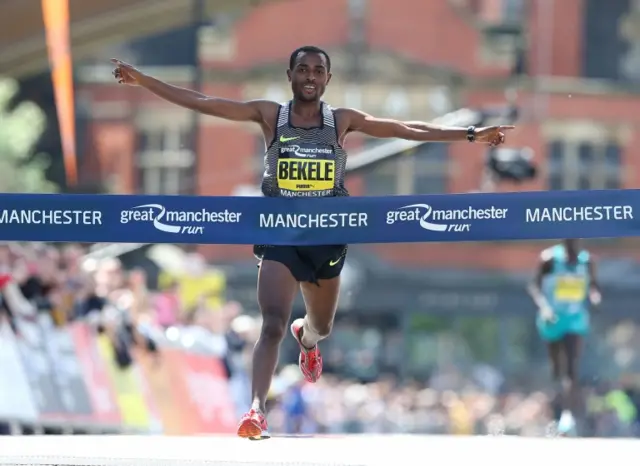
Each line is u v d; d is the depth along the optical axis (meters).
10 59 43.25
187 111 109.50
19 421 29.14
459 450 19.28
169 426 36.62
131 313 35.00
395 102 109.12
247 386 44.16
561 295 34.34
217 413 40.53
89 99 109.50
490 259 109.00
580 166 112.19
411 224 18.69
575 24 113.25
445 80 109.62
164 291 48.69
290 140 18.27
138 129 109.81
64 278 32.44
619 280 107.88
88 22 42.97
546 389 104.81
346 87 109.38
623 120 112.38
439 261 108.75
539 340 108.12
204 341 40.41
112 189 108.94
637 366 104.81
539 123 110.62
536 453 18.88
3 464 16.09
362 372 103.44
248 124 109.56
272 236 18.52
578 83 111.94
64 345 31.48
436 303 107.69
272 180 18.42
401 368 106.12
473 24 110.00
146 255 52.94
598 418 68.25
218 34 109.12
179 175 109.75
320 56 18.16
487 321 108.44
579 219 18.67
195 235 18.72
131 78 17.80
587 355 104.06
